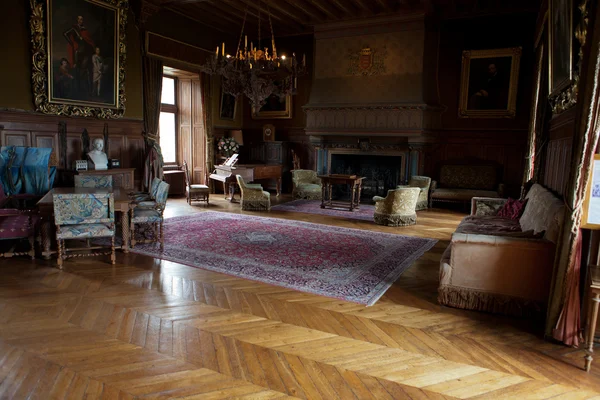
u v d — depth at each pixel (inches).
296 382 102.0
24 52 264.8
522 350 121.0
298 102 456.4
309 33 441.7
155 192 243.4
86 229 184.9
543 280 139.8
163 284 168.7
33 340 120.1
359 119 397.4
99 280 171.9
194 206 356.5
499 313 146.0
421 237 260.5
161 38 354.3
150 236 243.8
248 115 476.1
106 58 309.4
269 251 219.9
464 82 382.6
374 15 379.9
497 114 374.3
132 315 138.6
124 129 336.8
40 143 278.7
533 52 358.3
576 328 122.6
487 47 372.8
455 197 363.3
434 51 382.6
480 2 345.7
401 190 288.2
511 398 97.7
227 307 147.5
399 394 98.1
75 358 110.8
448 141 396.2
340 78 407.5
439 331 132.2
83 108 298.4
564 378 106.8
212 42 423.8
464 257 148.5
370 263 203.5
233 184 386.9
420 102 370.9
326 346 120.7
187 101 426.9
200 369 106.8
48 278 172.9
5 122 257.8
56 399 93.2
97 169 292.4
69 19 281.0
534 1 333.4
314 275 184.1
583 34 149.1
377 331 131.3
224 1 339.9
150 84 351.9
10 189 245.3
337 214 333.7
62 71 281.1
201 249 220.5
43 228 196.4
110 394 95.3
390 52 383.9
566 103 181.8
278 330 130.5
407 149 392.5
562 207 146.0
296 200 400.5
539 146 264.8
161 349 116.6
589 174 119.4
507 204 245.0
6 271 180.7
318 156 431.8
